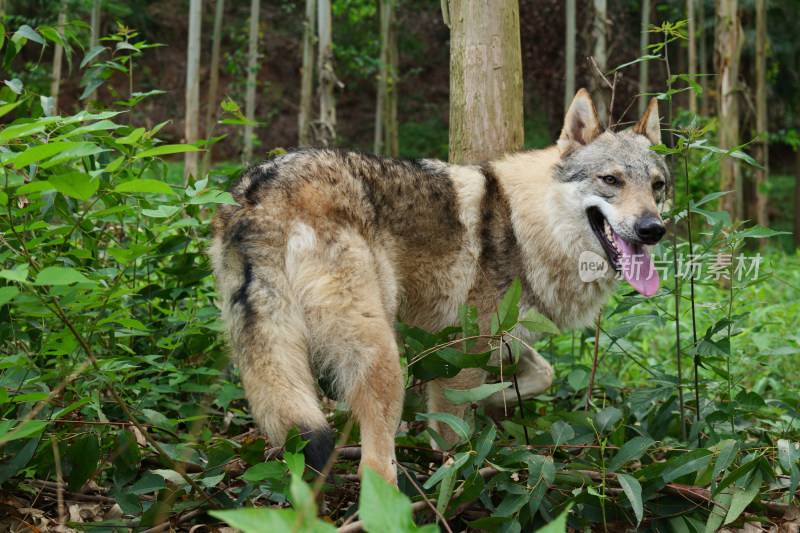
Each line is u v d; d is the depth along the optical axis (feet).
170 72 68.95
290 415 8.90
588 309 13.20
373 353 9.89
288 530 3.97
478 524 8.95
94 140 11.82
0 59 42.93
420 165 12.32
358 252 10.32
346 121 76.07
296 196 10.19
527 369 13.05
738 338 17.57
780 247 42.34
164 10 69.77
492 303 12.34
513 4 14.25
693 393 13.71
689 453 9.43
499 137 14.28
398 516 4.33
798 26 64.90
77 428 10.33
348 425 9.63
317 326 9.95
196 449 10.11
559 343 18.86
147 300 12.50
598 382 13.37
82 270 10.03
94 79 13.30
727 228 11.45
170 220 11.96
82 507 9.59
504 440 10.80
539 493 8.99
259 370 9.33
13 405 9.11
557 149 13.34
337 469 10.78
